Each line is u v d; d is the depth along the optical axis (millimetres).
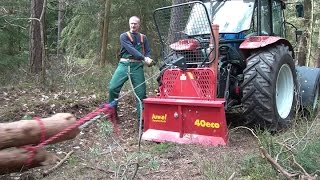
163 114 5352
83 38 15516
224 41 5926
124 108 7270
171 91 5527
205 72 5250
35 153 3463
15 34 12094
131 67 6094
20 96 8000
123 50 6137
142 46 6246
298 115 6035
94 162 4430
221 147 4848
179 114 5207
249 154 4426
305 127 5305
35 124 3373
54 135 3467
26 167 3500
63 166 4305
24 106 6871
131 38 6109
